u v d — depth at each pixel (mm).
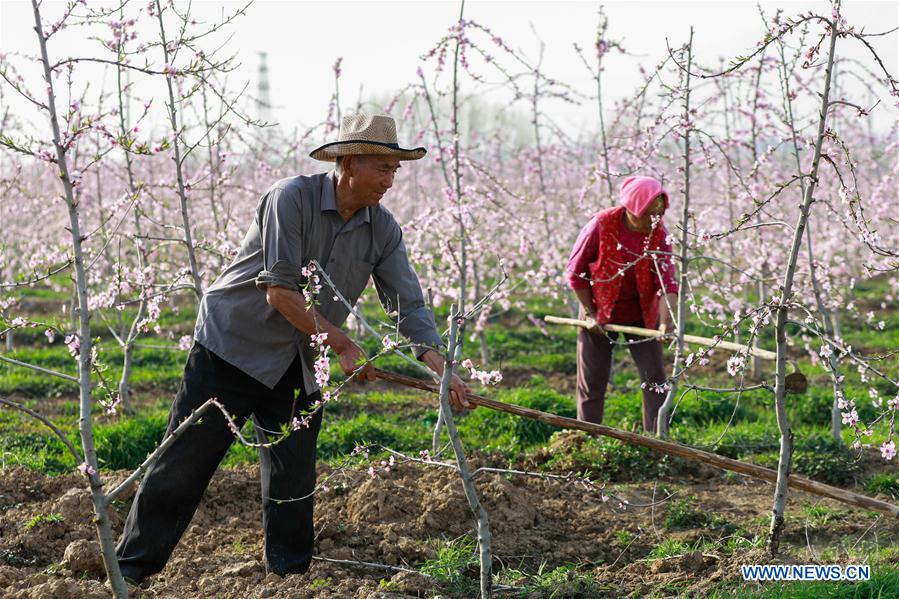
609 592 4078
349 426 7277
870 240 4074
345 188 3893
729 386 9172
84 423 3279
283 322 3906
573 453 6289
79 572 4043
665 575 4230
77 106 3219
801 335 11242
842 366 10062
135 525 3873
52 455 6488
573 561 4648
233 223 11617
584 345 6754
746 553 4320
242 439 3256
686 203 6812
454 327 3484
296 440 4070
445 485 5289
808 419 8180
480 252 11203
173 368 10484
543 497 5555
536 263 15914
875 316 13922
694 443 6586
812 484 4047
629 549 4789
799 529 5027
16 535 4559
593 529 5125
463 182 12500
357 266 4070
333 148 3801
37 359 10414
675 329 6715
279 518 4129
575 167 15422
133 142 3225
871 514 5320
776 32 3992
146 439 6785
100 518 3293
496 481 5273
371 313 13719
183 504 3906
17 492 5207
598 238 6547
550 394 8227
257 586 3994
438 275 11695
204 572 4266
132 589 3785
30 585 3799
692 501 5559
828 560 4312
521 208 13469
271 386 3936
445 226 12016
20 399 8828
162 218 13234
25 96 3182
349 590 3939
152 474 3883
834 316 10875
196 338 3953
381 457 5891
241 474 5766
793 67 7168
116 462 6566
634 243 6500
